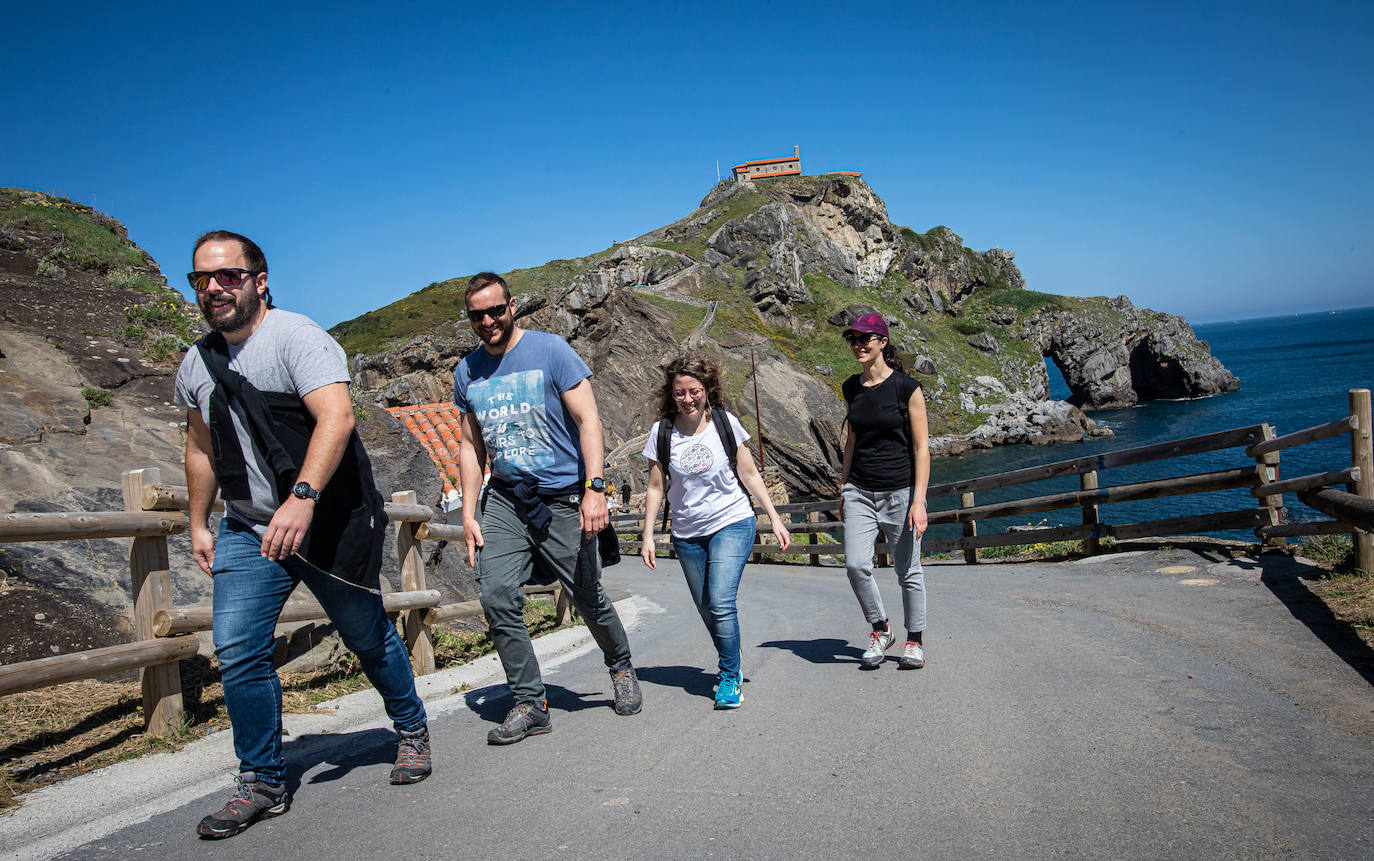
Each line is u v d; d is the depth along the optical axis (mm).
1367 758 3072
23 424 7805
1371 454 6191
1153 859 2438
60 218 14602
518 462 3955
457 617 6129
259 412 2945
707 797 3113
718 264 83625
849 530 5066
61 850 2791
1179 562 7801
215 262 2969
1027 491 47656
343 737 4121
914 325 91750
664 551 22250
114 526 3811
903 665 4957
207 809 3152
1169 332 102125
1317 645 4594
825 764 3406
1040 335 100375
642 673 5520
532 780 3383
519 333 4035
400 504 5668
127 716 4344
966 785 3090
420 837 2850
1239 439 7914
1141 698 3992
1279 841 2496
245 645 2984
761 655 5836
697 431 4508
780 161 121562
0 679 3311
